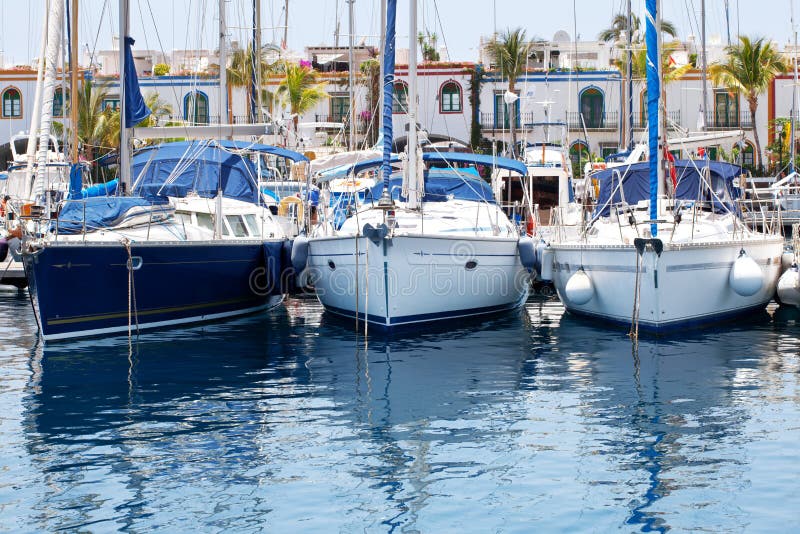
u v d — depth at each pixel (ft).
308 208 68.69
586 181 71.26
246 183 62.54
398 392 40.22
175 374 43.78
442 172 64.49
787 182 117.80
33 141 68.44
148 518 26.45
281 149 68.54
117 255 51.31
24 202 65.16
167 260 53.83
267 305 65.41
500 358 47.34
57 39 59.11
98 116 139.64
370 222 57.06
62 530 25.61
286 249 62.90
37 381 42.19
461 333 54.60
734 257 54.70
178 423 35.47
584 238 59.00
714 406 37.32
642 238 49.85
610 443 32.65
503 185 89.35
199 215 58.90
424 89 152.87
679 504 27.14
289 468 30.40
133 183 61.05
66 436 33.81
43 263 48.49
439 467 30.42
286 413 36.88
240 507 27.22
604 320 56.90
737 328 55.16
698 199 57.88
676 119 158.61
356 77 141.08
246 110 144.46
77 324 51.26
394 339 52.54
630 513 26.55
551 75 154.51
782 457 30.86
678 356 47.16
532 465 30.50
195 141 63.05
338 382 42.19
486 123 153.28
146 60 180.24
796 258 62.49
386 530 25.63
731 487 28.35
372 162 64.39
